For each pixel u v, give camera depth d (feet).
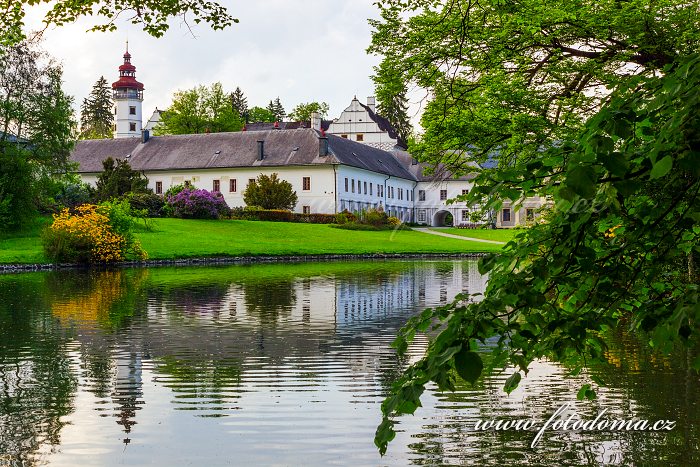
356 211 252.83
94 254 123.34
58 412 28.76
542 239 10.55
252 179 262.26
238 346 43.21
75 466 22.66
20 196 152.97
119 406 29.66
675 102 9.77
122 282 90.48
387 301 68.08
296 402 30.12
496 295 10.21
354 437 25.48
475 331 9.83
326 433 25.89
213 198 204.74
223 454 23.80
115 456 23.65
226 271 112.16
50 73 165.48
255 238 177.06
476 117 46.01
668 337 9.15
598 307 11.41
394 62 47.62
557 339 11.42
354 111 330.75
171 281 92.17
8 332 48.47
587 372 34.88
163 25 28.35
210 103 324.80
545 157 10.82
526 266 10.74
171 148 277.64
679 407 28.55
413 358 39.42
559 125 43.32
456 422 27.02
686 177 10.12
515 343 11.24
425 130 48.67
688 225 10.35
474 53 45.68
